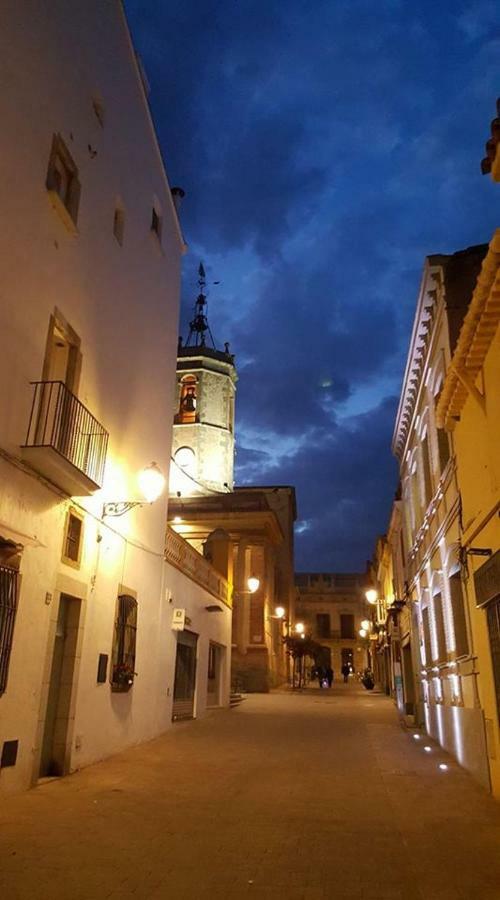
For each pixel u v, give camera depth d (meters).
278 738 14.35
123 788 8.59
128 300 13.40
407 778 9.85
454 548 10.98
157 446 15.10
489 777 8.82
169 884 5.09
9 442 8.16
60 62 10.15
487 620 8.86
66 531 9.68
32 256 9.02
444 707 12.90
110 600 11.52
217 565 23.22
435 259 12.06
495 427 8.23
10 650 7.90
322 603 66.75
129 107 13.75
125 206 13.32
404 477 19.95
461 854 6.03
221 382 39.62
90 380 11.12
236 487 46.31
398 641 23.75
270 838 6.47
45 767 9.18
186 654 17.45
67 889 4.89
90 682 10.44
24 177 8.83
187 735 14.44
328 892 5.02
